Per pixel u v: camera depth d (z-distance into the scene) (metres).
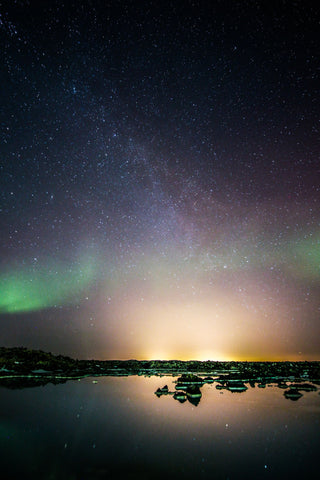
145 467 3.34
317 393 7.85
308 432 4.50
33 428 4.64
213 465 3.41
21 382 9.50
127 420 5.12
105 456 3.62
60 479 3.04
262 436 4.33
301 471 3.25
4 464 3.38
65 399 6.80
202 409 5.97
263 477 3.10
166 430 4.59
